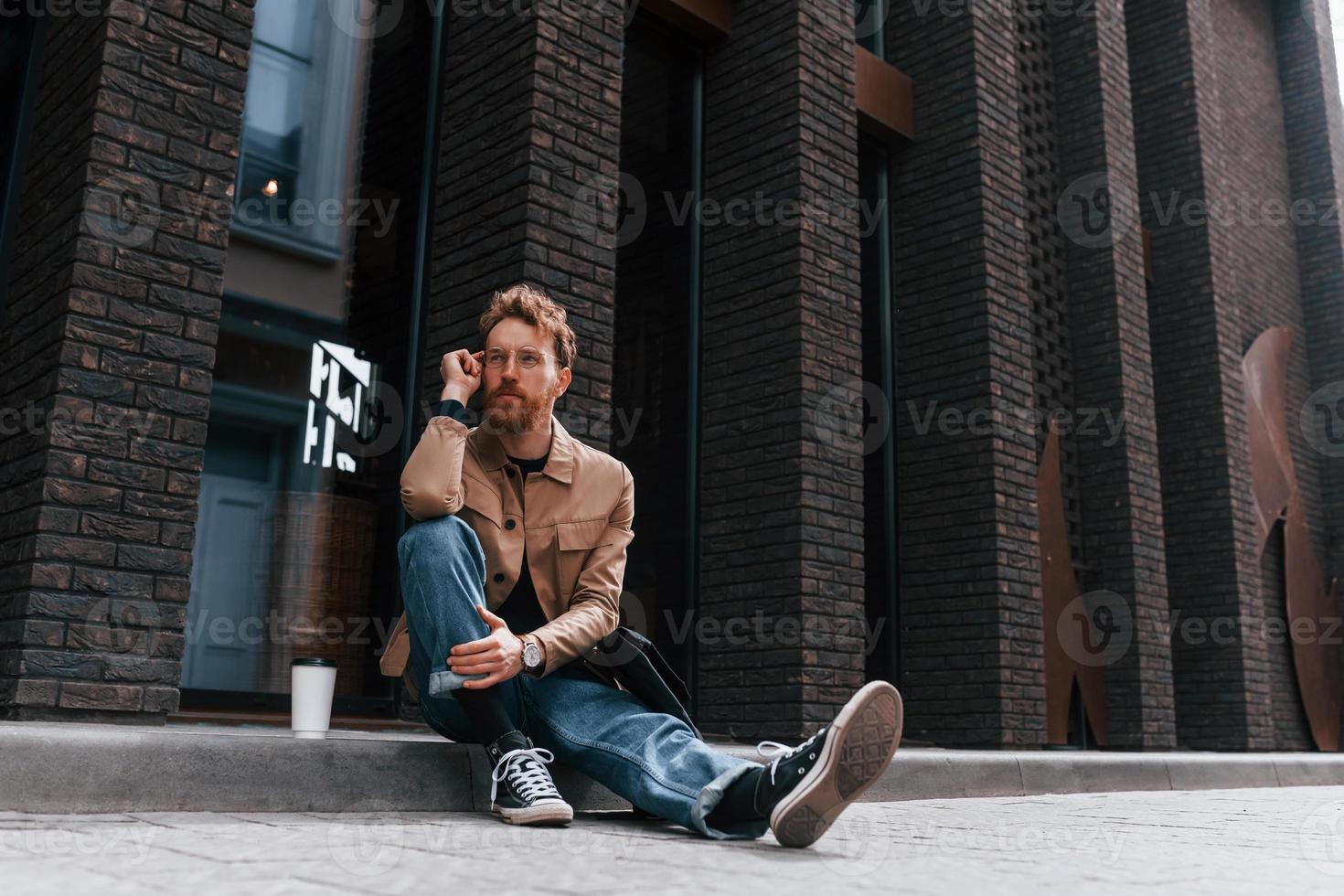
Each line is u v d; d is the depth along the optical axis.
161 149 3.38
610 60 4.77
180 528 3.24
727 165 5.92
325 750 2.28
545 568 2.38
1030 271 7.39
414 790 2.36
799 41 5.73
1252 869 1.78
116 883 1.21
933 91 6.82
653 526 5.43
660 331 5.67
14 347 3.44
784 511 5.27
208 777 2.14
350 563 4.36
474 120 4.72
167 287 3.33
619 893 1.25
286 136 4.52
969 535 6.15
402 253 4.79
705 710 5.35
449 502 2.22
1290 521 9.59
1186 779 5.19
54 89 3.62
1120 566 7.15
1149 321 8.95
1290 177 11.45
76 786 2.01
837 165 5.79
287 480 4.24
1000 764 4.22
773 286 5.56
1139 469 7.33
